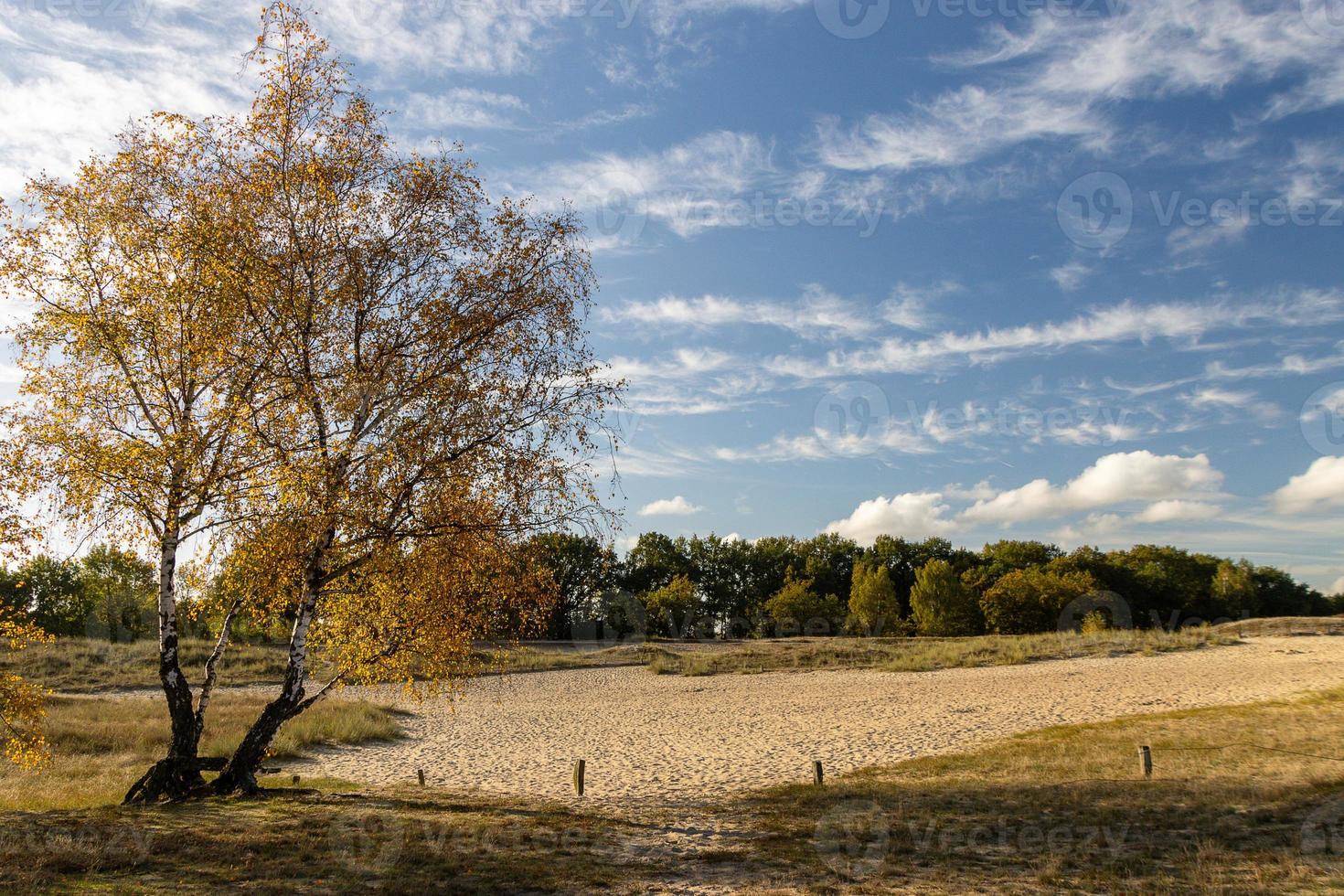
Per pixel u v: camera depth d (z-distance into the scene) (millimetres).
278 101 14453
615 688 44812
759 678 45844
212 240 13648
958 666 44469
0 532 12664
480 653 16125
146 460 13367
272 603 14633
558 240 15836
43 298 13914
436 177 15227
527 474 14742
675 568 109875
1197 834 11453
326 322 14492
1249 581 94062
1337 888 9094
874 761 20672
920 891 9828
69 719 28031
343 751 26812
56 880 8914
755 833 12742
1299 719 20281
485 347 15070
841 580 110375
